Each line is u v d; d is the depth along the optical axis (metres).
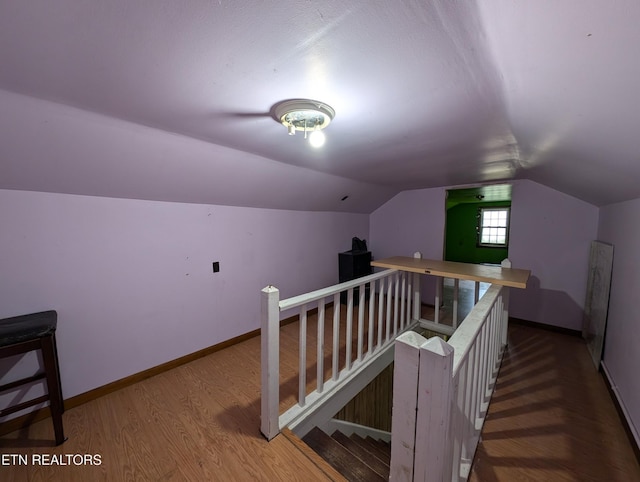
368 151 2.02
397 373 0.86
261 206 2.99
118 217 2.04
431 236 4.05
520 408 1.90
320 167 2.58
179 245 2.39
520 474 1.39
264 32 0.74
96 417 1.79
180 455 1.50
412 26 0.71
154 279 2.26
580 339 3.01
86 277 1.92
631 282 1.85
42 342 1.50
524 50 0.71
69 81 1.00
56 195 1.78
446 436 0.80
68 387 1.88
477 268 2.56
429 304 4.18
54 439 1.62
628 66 0.63
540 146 1.62
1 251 1.62
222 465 1.43
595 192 2.29
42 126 1.29
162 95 1.12
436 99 1.15
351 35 0.75
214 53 0.84
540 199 3.23
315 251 3.74
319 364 1.90
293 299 1.67
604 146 1.21
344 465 1.67
